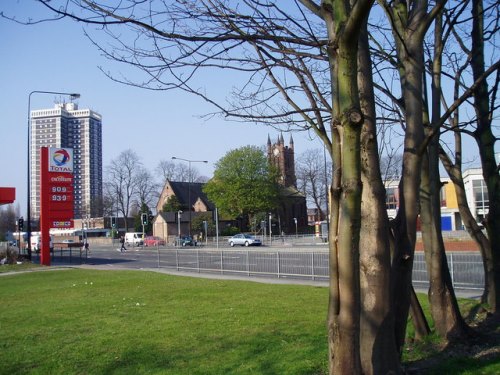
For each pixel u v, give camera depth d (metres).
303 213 96.69
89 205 107.81
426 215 7.30
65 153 33.66
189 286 16.73
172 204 92.62
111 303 13.14
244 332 8.65
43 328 9.94
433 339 7.07
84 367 6.94
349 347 3.98
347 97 3.79
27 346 8.36
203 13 5.15
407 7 6.30
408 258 5.44
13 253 34.31
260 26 5.10
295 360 6.56
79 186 110.81
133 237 74.62
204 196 101.75
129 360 7.16
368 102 4.95
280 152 90.94
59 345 8.34
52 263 35.69
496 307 8.41
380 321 4.92
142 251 53.72
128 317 10.82
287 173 89.69
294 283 17.11
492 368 5.68
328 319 4.14
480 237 8.92
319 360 6.46
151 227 92.31
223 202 76.19
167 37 4.89
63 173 33.59
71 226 33.72
